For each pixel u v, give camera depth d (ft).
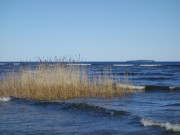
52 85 58.54
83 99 55.77
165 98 58.49
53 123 32.73
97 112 39.45
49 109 42.78
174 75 145.59
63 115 37.83
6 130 29.25
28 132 28.37
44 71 59.21
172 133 27.55
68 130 29.25
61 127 30.63
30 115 37.86
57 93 57.67
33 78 60.75
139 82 103.30
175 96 62.69
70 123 32.73
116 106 46.24
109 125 31.40
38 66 59.88
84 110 41.24
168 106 46.09
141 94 66.49
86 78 62.69
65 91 57.57
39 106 45.80
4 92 59.82
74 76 60.49
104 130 29.09
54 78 58.85
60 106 45.03
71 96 58.95
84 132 28.35
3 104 48.06
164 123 30.55
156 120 33.68
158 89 78.38
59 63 59.77
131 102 51.52
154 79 117.39
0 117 36.42
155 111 40.73
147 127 30.09
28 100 51.42
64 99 55.57
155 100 54.85
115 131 28.60
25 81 60.23
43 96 56.39
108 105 47.44
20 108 43.78
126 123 32.22
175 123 31.68
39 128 30.19
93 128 30.07
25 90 58.75
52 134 27.58
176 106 45.98
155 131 28.37
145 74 153.28
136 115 36.17
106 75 65.92
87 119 34.99
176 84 95.91
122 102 51.55
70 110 41.57
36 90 57.62
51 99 55.57
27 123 32.76
